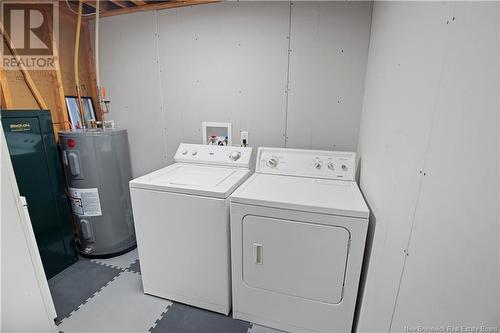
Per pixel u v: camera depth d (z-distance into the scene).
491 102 0.45
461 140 0.53
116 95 2.36
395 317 0.82
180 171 1.82
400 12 0.99
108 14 2.14
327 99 1.82
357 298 1.35
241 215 1.34
